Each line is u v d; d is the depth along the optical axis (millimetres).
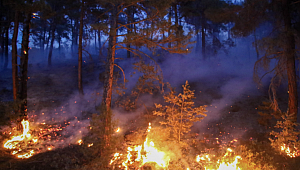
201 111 7754
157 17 7047
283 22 9344
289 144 7000
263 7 9555
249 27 10297
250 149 7164
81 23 14789
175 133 8086
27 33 8914
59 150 7074
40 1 7848
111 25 7625
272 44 8547
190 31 7199
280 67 8945
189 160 6477
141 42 7711
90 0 15094
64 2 18625
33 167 5672
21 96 8500
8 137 7320
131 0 6969
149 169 5926
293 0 9336
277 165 6055
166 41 7273
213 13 10258
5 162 5797
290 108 8719
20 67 8648
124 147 7445
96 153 6773
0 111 7055
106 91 7320
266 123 9211
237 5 9766
